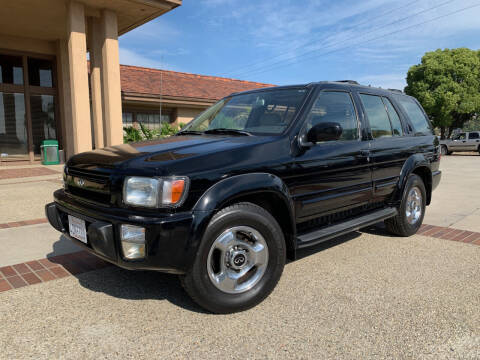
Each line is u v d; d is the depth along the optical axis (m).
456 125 32.25
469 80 28.33
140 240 2.43
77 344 2.36
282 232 3.03
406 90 30.89
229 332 2.49
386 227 4.71
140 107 15.66
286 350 2.29
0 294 3.07
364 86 4.33
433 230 5.01
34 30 12.79
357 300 2.94
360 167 3.76
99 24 11.66
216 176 2.62
